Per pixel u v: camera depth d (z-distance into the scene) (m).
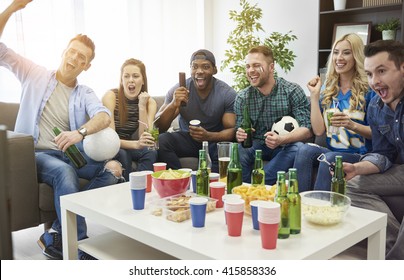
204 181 1.88
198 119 3.21
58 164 2.49
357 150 2.61
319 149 2.60
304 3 4.61
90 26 4.24
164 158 3.05
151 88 4.85
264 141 2.99
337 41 2.67
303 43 4.68
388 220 2.15
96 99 2.83
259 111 3.00
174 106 3.08
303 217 1.68
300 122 2.87
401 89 2.24
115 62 4.45
